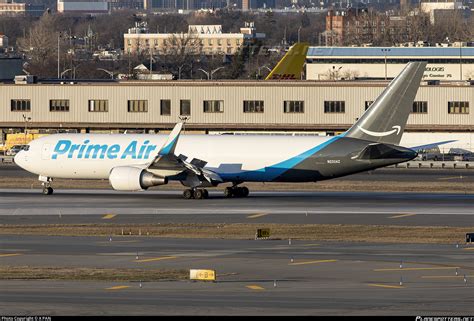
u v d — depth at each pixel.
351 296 136.62
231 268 159.62
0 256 171.38
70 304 131.12
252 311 127.12
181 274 154.25
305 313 125.94
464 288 142.50
